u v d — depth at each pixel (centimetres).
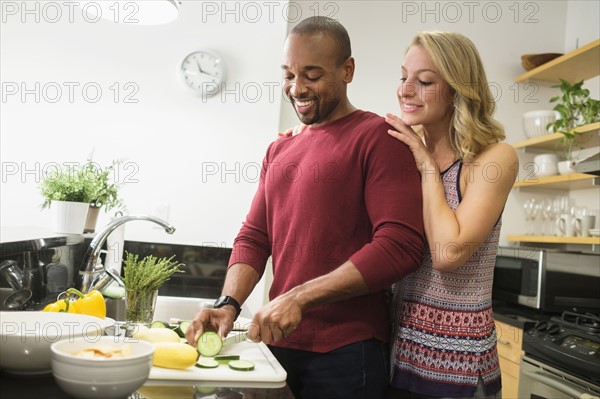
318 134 144
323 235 134
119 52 321
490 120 141
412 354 132
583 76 372
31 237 167
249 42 328
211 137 327
